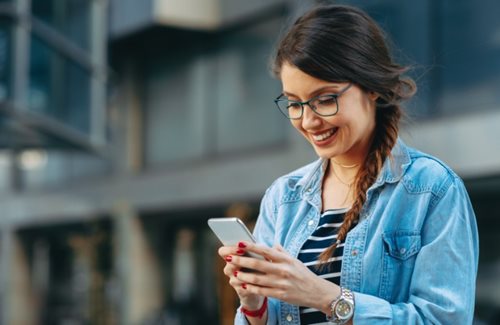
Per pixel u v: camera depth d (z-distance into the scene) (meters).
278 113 11.52
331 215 1.90
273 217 2.06
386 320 1.69
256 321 1.86
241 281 1.71
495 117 8.43
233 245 1.71
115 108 14.29
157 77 13.84
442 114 9.02
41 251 18.12
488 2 8.68
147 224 14.22
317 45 1.73
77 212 15.28
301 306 1.87
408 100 1.87
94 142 12.68
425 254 1.75
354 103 1.76
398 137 1.88
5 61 11.12
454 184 1.80
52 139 12.41
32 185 16.73
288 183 2.05
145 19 12.21
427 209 1.79
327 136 1.79
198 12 12.29
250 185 11.77
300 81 1.75
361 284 1.79
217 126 12.66
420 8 9.31
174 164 13.41
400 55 2.02
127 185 14.06
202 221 14.07
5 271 17.56
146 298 14.12
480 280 9.62
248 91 12.12
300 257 1.89
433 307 1.71
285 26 1.93
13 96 11.05
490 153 8.44
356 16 1.79
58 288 17.59
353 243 1.81
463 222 1.77
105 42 12.94
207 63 12.91
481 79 8.71
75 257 17.17
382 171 1.83
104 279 13.86
